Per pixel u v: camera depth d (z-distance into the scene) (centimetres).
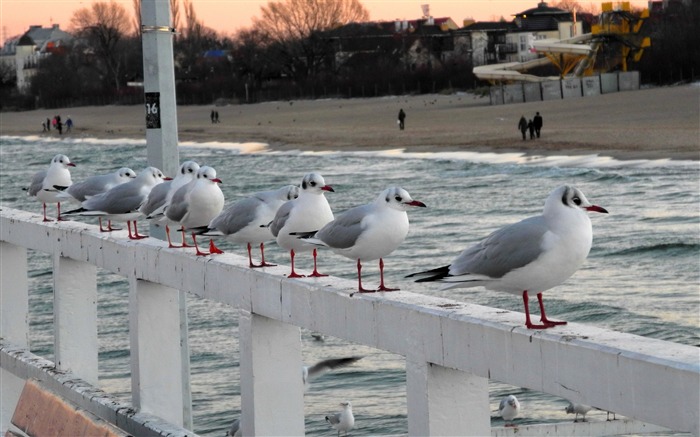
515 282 423
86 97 16875
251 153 6869
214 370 1588
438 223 3175
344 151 6444
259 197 609
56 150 8244
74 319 614
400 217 509
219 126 9825
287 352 482
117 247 562
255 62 14812
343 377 1513
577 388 336
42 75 17500
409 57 14925
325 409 1380
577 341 337
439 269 445
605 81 9044
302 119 9962
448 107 9844
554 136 5984
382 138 7006
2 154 7919
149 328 553
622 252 2470
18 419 510
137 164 6562
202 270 507
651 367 312
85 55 17650
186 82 15488
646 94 8450
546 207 425
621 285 2112
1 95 18088
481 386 393
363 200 3966
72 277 612
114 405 560
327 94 13612
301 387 484
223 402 1439
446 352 381
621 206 3341
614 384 324
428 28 15412
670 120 6331
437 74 12912
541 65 11631
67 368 613
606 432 1178
